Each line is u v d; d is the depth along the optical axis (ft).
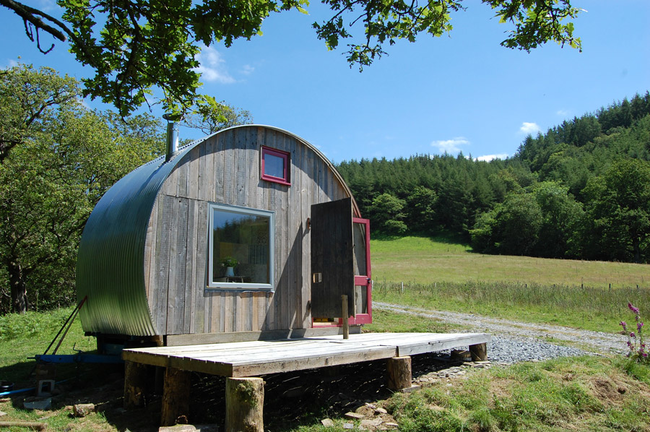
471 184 304.91
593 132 517.14
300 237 27.45
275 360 14.05
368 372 22.85
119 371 23.45
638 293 62.90
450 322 46.06
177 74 20.43
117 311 21.56
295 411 16.37
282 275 25.95
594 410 17.26
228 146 24.25
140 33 19.81
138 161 78.13
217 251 23.08
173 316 20.63
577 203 225.76
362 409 16.44
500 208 251.19
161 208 20.86
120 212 23.22
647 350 25.34
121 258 21.24
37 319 41.37
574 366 21.76
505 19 20.89
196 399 18.15
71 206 68.44
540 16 20.35
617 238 175.73
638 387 20.08
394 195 329.31
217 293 22.63
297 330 26.18
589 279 117.08
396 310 56.18
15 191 66.08
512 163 442.50
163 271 20.54
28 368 25.30
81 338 36.55
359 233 29.53
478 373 20.81
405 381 18.43
